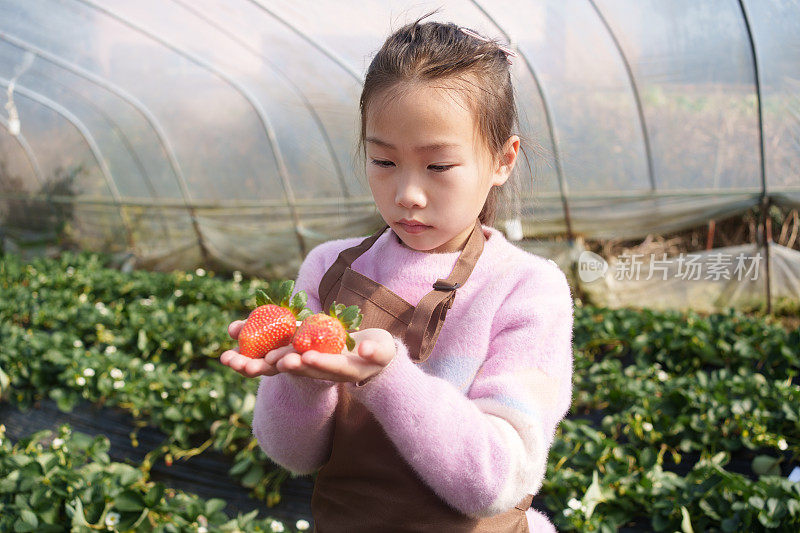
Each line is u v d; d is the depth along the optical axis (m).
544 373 1.28
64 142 9.84
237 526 3.30
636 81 6.00
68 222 10.88
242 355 1.09
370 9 5.73
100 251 10.68
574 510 3.32
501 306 1.37
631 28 5.55
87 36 7.49
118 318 6.81
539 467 1.22
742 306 6.89
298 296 1.23
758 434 4.01
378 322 1.37
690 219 6.84
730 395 4.58
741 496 3.29
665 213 6.87
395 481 1.33
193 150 8.88
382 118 1.20
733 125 5.98
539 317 1.31
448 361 1.35
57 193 10.59
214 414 4.53
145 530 3.19
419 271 1.42
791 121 5.74
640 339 5.57
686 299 7.08
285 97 7.58
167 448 4.47
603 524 3.28
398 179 1.23
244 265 9.57
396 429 1.14
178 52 7.36
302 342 1.07
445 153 1.19
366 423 1.36
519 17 5.64
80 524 3.09
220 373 4.97
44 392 5.37
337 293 1.48
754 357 5.20
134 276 9.05
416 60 1.20
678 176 6.57
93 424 5.00
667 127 6.25
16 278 9.35
